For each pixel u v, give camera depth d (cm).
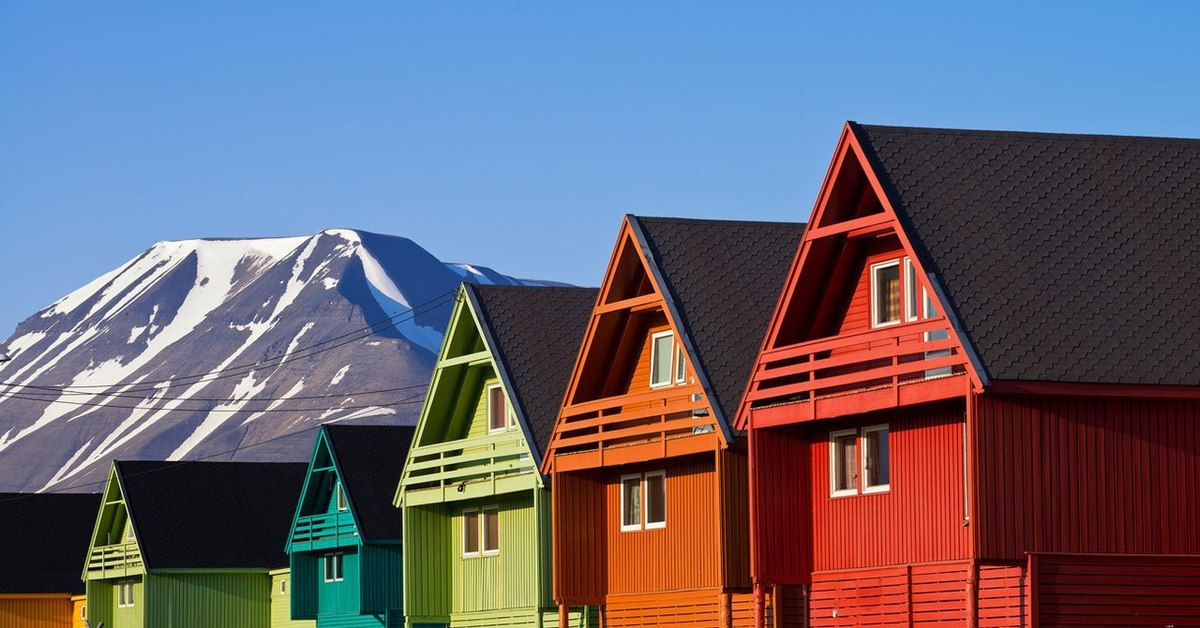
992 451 3653
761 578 4203
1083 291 3834
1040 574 3659
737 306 4694
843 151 3997
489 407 5728
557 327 5678
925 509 3975
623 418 4803
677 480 4834
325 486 7081
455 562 5959
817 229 4075
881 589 4066
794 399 4250
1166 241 3981
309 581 7131
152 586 8150
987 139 4091
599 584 5047
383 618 6750
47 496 10012
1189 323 3831
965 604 3844
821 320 4212
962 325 3703
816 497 4281
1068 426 3712
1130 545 3719
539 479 5309
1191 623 3738
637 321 4922
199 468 8650
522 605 5547
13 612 9412
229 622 8288
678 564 4800
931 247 3825
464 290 5703
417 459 5931
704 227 4884
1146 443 3762
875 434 4169
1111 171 4103
